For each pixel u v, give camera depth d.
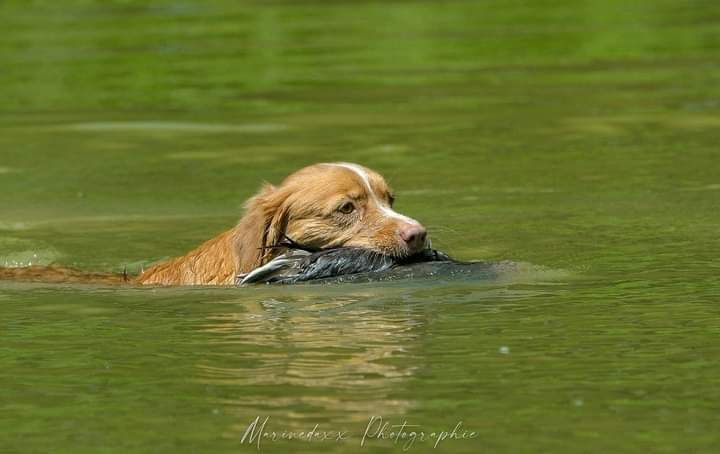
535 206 18.08
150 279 14.73
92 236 17.48
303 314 12.62
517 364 10.83
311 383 10.40
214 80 31.08
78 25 42.44
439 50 35.28
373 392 10.18
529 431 9.31
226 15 44.50
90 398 10.26
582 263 14.73
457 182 19.89
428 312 12.57
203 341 11.77
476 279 13.91
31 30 41.44
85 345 11.80
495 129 24.25
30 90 30.23
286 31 40.00
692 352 11.08
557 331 11.80
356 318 12.41
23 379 10.80
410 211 18.03
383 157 22.03
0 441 9.38
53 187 20.44
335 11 45.16
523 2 46.78
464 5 46.00
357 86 29.88
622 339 11.52
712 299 12.91
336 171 14.70
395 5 46.47
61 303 13.55
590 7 44.16
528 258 15.16
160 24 42.44
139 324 12.51
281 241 14.54
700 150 21.75
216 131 24.88
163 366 11.02
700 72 30.44
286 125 25.27
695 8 43.00
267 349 11.41
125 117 26.58
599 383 10.31
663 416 9.56
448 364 10.83
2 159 22.67
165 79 31.34
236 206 18.94
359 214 14.42
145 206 19.09
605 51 34.50
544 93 28.25
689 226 16.55
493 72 31.48
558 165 20.94
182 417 9.73
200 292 13.81
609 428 9.34
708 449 8.92
